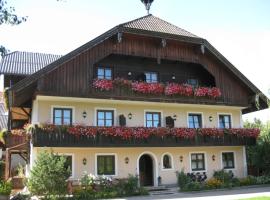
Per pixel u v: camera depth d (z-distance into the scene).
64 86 20.44
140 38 23.33
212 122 25.77
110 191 18.77
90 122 21.91
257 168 26.78
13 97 19.91
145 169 23.59
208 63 25.38
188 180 21.03
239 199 15.34
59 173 16.61
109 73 23.50
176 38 23.81
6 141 22.20
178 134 22.72
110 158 22.02
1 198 15.56
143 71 24.62
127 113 23.06
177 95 23.67
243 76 25.97
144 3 27.38
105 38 21.69
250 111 28.27
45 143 19.31
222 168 25.45
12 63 26.97
